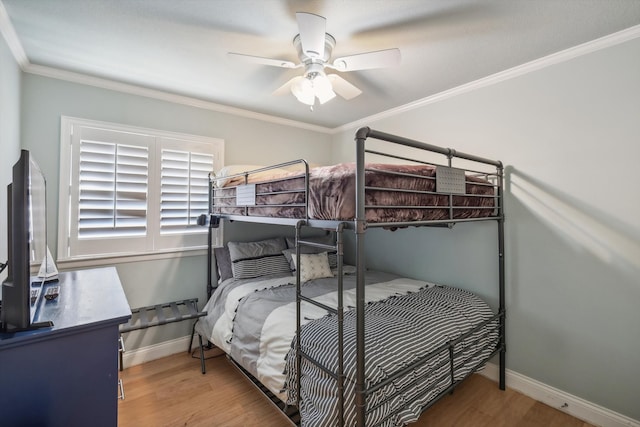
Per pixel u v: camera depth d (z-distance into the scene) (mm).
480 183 1927
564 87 1940
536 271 2084
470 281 2457
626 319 1728
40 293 1321
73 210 2213
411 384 1416
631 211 1708
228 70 2146
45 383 974
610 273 1780
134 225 2453
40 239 1397
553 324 2006
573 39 1766
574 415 1894
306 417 1384
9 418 924
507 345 2229
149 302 2545
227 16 1538
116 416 1087
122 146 2385
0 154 1561
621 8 1474
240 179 2229
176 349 2680
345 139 3627
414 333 1588
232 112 2973
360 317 1165
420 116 2791
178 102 2664
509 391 2158
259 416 1861
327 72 2186
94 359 1051
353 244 3486
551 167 2004
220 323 2254
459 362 1772
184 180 2695
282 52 1903
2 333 932
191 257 2758
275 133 3307
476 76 2262
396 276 2844
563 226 1958
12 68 1781
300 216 1498
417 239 2840
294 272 2863
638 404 1687
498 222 2197
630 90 1703
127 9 1480
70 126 2195
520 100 2143
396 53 1527
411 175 1370
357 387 1173
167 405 1961
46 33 1683
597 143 1819
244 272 2686
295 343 1584
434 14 1521
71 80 2197
